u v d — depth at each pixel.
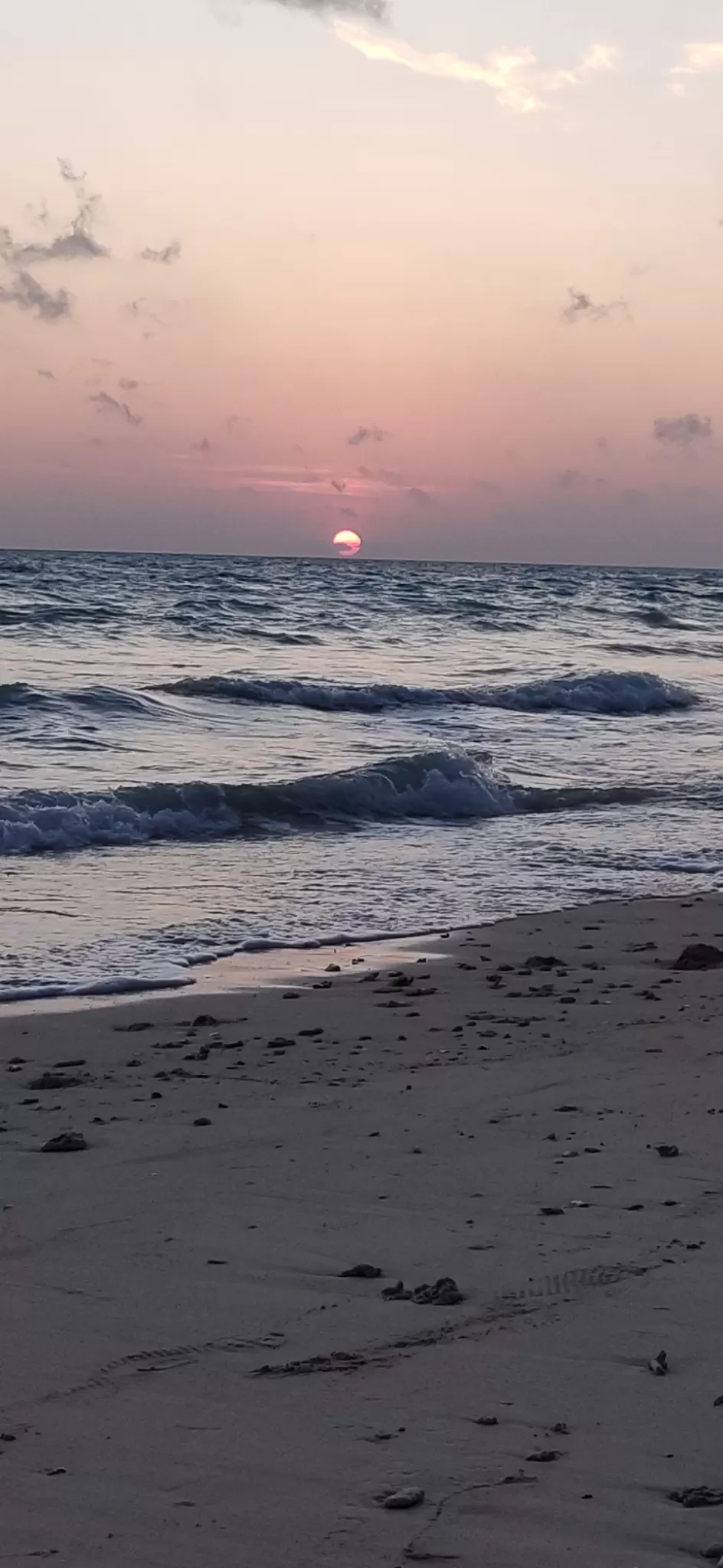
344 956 10.70
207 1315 4.26
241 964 10.38
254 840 15.55
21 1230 5.08
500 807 17.84
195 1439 3.46
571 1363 3.89
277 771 19.27
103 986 9.52
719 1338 4.05
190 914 11.92
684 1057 7.70
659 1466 3.30
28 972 9.87
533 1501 3.14
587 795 18.75
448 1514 3.09
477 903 12.78
